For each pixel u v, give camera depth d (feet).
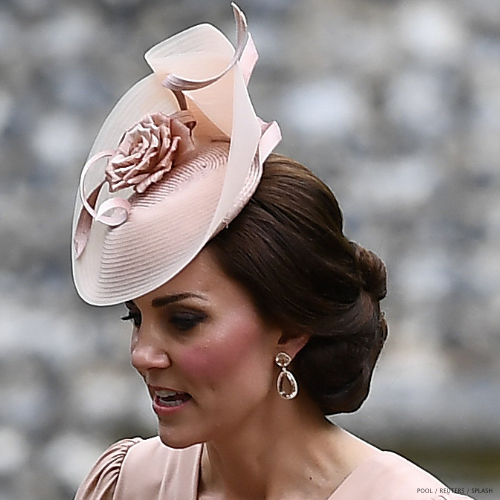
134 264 13.91
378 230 51.52
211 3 55.93
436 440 43.55
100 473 17.83
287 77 54.08
